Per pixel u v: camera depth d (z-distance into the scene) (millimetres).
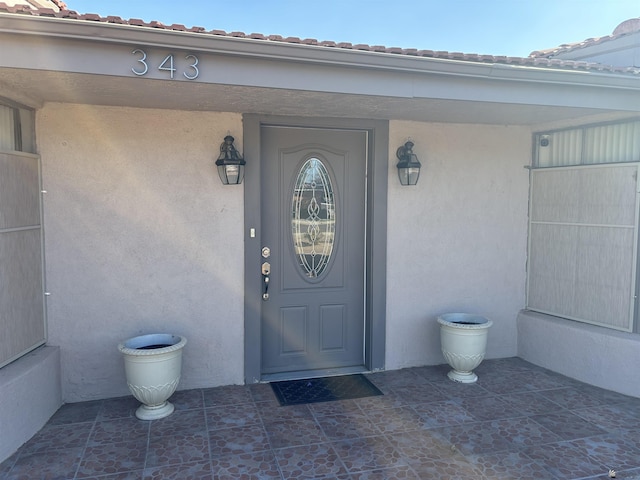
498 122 5301
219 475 3230
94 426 3920
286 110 4457
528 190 5645
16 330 3805
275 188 4961
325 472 3270
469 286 5496
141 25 3074
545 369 5328
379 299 5156
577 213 5145
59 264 4281
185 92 3633
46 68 2859
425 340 5379
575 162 5203
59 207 4250
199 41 3000
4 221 3613
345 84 3443
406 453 3521
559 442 3699
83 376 4402
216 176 4590
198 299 4637
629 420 4082
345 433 3824
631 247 4688
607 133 4898
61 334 4324
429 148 5223
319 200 5129
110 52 2947
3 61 2799
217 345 4727
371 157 5086
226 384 4789
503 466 3355
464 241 5438
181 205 4527
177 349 4027
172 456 3463
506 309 5680
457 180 5355
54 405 4152
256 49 3115
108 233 4379
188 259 4586
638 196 4617
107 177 4344
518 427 3945
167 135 4449
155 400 4016
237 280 4723
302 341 5176
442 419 4082
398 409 4277
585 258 5086
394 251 5184
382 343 5215
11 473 3236
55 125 4188
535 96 3971
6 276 3646
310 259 5141
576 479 3201
